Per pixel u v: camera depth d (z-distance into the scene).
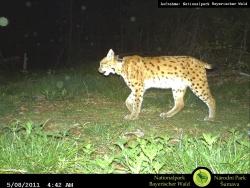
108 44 22.69
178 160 5.45
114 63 9.29
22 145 5.77
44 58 24.78
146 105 10.60
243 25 15.86
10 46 26.53
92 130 7.61
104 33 23.84
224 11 16.75
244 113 9.89
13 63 22.03
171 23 18.70
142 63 9.15
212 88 12.95
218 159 5.28
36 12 27.67
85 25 24.69
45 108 10.16
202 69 9.19
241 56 15.40
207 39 16.86
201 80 9.12
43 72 17.89
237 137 6.19
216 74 14.63
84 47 23.08
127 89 12.72
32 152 5.57
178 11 18.02
